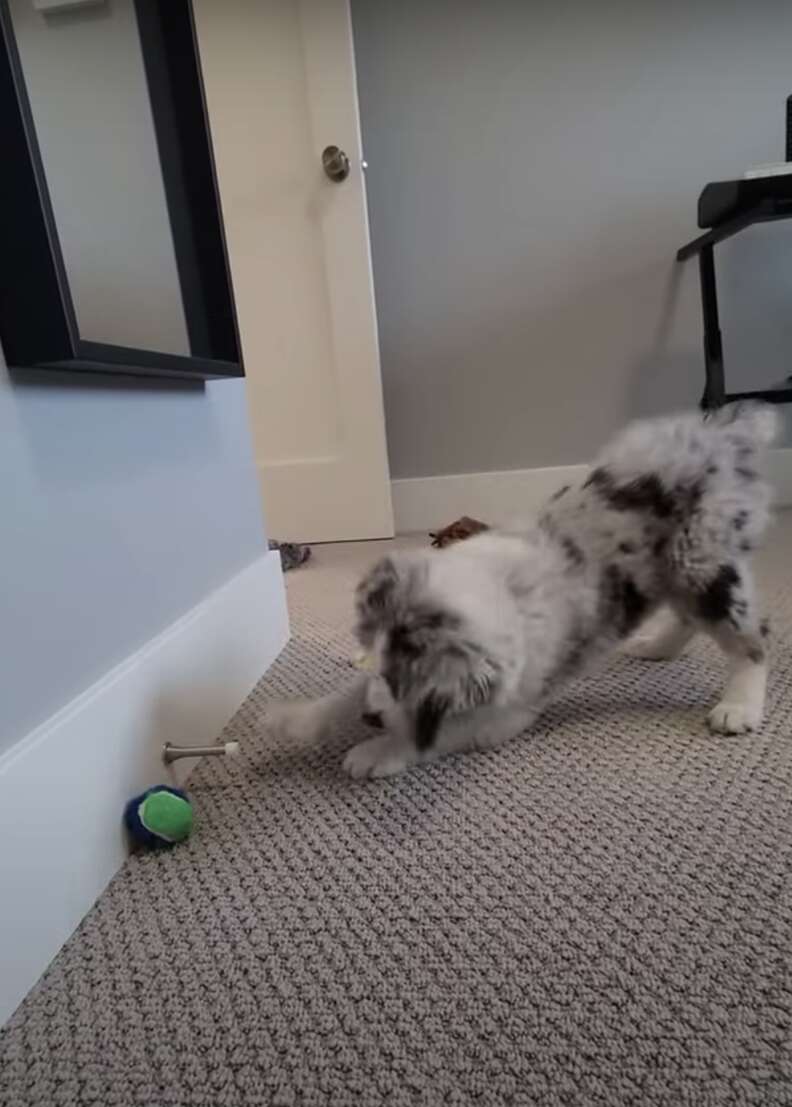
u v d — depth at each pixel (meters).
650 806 0.85
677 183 2.26
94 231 0.97
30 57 0.85
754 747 0.96
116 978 0.65
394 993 0.61
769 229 2.26
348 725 1.07
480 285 2.38
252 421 2.37
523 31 2.19
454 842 0.81
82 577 0.80
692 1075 0.52
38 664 0.71
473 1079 0.53
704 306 2.16
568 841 0.79
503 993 0.60
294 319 2.29
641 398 2.41
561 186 2.29
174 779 0.96
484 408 2.46
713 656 1.28
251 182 2.20
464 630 0.90
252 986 0.63
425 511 2.50
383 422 2.33
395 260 2.38
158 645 0.95
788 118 2.02
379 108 2.27
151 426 1.00
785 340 2.33
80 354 0.70
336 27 2.06
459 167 2.30
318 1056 0.56
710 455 1.07
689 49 2.17
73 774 0.73
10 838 0.63
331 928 0.69
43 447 0.74
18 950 0.63
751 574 1.11
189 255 1.22
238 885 0.76
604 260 2.33
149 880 0.78
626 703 1.13
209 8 2.09
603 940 0.65
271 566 1.43
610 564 1.07
